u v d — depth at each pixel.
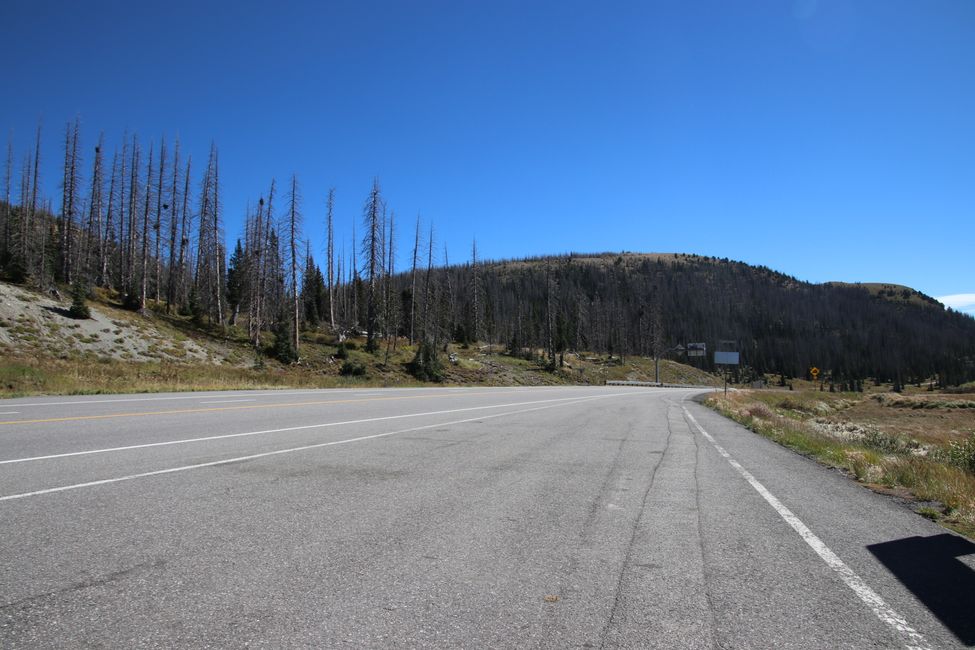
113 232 56.59
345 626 3.22
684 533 5.30
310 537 4.77
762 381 131.88
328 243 59.66
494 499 6.35
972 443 13.97
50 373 23.89
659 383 91.50
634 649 3.06
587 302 141.00
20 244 48.84
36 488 5.99
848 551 4.91
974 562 4.71
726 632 3.30
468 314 95.06
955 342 184.25
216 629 3.14
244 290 56.62
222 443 9.35
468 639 3.12
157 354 38.38
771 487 7.76
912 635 3.32
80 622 3.16
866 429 28.16
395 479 7.18
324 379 38.34
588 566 4.33
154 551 4.30
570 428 14.77
